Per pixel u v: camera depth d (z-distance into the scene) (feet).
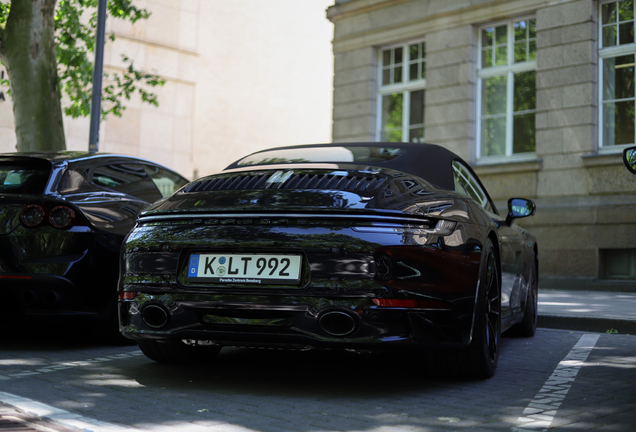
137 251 10.55
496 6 37.65
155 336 10.31
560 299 26.32
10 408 9.23
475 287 10.40
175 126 72.23
